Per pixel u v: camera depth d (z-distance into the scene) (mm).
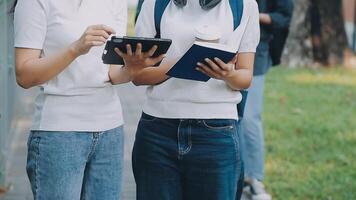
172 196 4020
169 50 3879
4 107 6656
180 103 3910
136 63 3543
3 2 6312
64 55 3447
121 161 3795
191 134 3912
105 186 3744
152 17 3941
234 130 3967
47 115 3596
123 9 3752
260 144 6297
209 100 3896
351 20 20438
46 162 3604
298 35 15391
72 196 3617
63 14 3564
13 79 8078
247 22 3939
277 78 13750
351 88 13039
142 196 4055
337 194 6910
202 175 3951
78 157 3625
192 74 3732
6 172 6723
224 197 3980
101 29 3418
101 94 3662
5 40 6547
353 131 9531
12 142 7930
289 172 7625
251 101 6191
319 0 15391
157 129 3971
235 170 4012
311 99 11812
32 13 3539
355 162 8094
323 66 15438
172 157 3965
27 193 6465
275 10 6199
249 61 3971
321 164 7973
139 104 10578
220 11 3887
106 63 3564
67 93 3588
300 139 9070
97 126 3652
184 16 3904
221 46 3615
